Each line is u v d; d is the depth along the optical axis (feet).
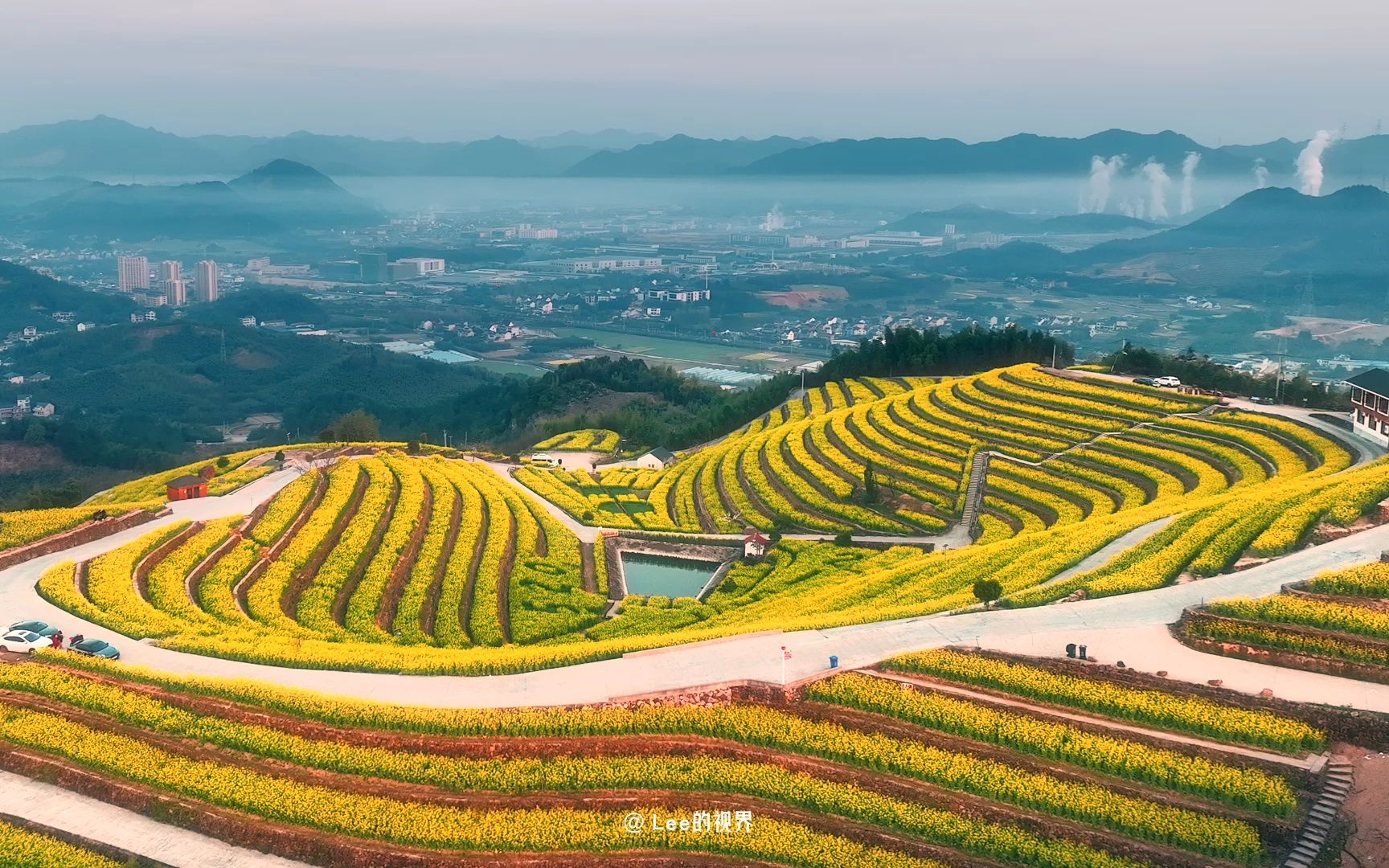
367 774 185.57
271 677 224.74
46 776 188.14
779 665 212.84
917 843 165.17
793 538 386.32
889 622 233.76
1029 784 171.94
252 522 357.00
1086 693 191.93
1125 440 428.97
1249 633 205.77
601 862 163.84
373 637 272.92
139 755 190.80
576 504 432.66
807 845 164.76
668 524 416.67
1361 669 193.36
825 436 504.43
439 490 424.05
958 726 187.62
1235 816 162.30
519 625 304.30
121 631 251.19
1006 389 533.55
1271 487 321.93
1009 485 399.03
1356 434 390.01
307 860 167.12
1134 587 240.73
